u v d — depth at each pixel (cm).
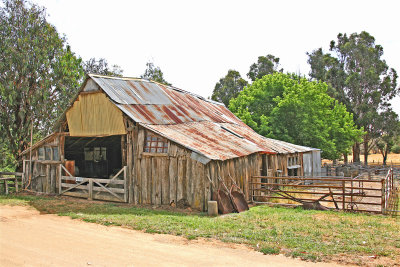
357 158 6275
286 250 845
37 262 762
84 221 1205
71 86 2711
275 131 3603
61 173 1988
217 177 1509
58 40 2741
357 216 1317
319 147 3631
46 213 1383
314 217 1290
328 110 4097
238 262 765
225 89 7256
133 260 777
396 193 2153
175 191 1529
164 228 1068
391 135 6131
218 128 2105
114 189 1714
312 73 7112
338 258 787
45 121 2675
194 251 845
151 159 1619
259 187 1930
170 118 1919
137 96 1966
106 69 4250
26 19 2580
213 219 1244
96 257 798
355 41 6606
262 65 7325
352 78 6081
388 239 949
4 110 2511
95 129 1841
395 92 6209
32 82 2628
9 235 1003
